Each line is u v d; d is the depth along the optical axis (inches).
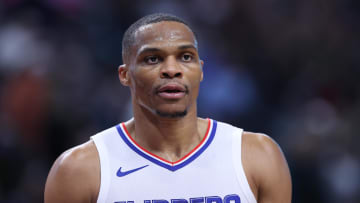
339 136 837.2
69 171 288.4
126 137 298.8
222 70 940.0
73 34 959.0
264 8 1132.5
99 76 924.6
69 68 871.7
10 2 956.0
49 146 782.5
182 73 277.9
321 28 1122.0
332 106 976.3
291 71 1074.1
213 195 285.0
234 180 287.3
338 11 1150.3
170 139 293.6
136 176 287.0
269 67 1069.8
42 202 715.4
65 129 791.1
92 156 292.4
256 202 290.2
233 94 900.6
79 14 1005.2
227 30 1091.3
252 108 915.4
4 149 699.4
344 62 1095.6
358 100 1025.5
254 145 297.3
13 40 896.3
